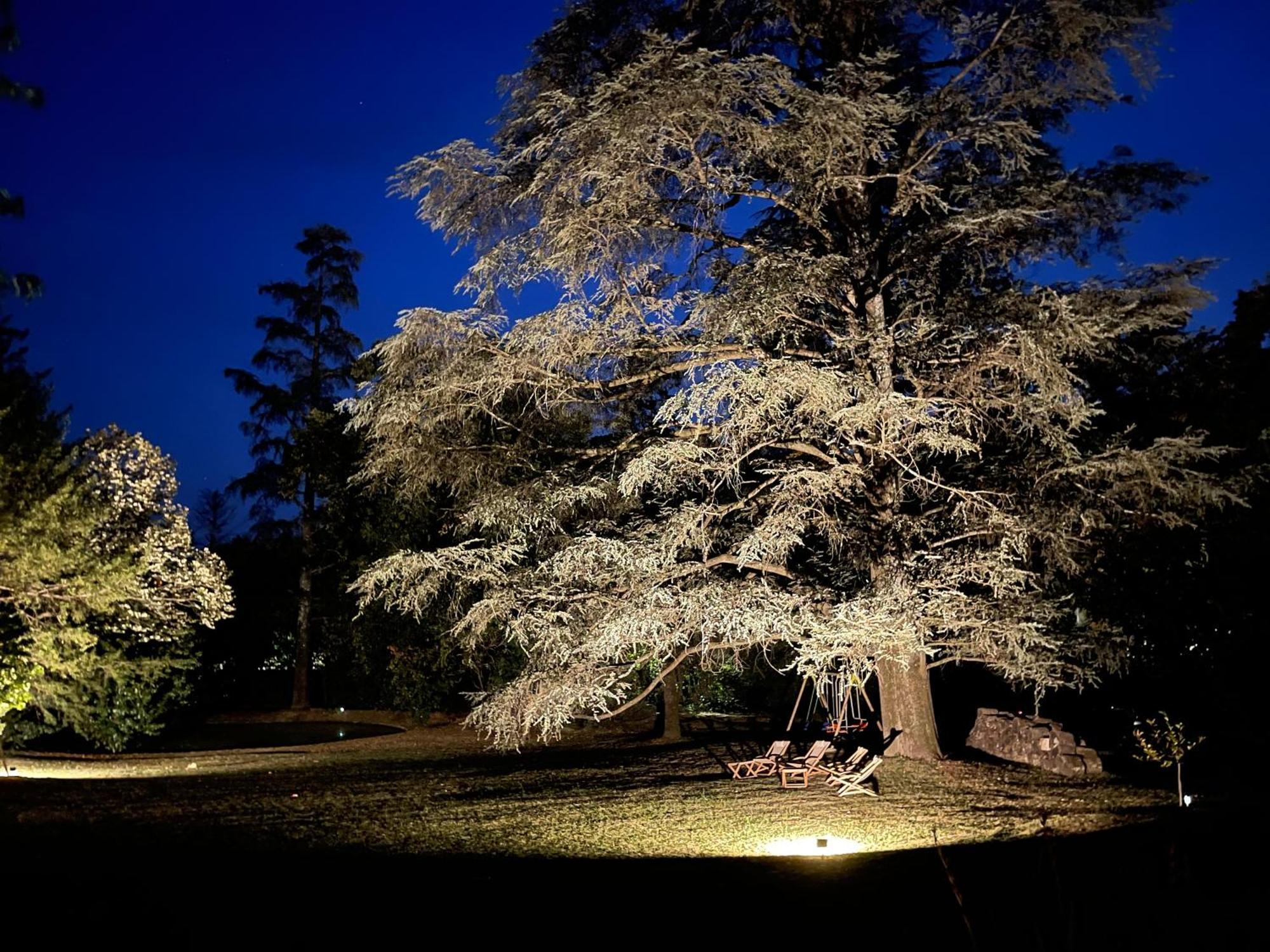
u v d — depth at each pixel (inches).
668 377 673.0
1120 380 658.8
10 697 650.2
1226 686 479.5
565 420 685.3
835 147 518.0
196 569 787.4
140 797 522.3
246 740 1011.3
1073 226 624.7
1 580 639.1
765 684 1016.9
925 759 618.5
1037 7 548.1
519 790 581.9
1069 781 552.7
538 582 618.2
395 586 613.9
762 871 337.4
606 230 557.9
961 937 235.0
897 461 550.6
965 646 584.4
